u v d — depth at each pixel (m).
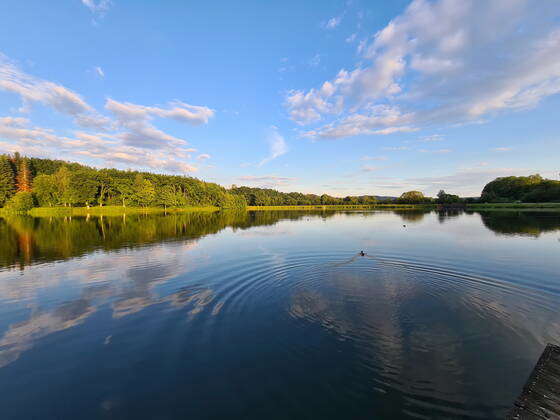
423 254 18.92
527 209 82.69
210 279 13.70
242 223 46.16
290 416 5.03
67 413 5.18
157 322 8.92
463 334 7.97
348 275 14.17
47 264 16.95
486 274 14.06
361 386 5.80
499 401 5.33
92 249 21.91
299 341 7.66
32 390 5.82
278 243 24.41
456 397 5.45
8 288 12.45
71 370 6.49
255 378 6.10
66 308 10.16
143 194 97.75
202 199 130.12
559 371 6.05
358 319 9.05
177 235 30.42
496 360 6.68
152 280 13.57
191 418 5.01
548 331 8.10
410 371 6.30
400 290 11.83
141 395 5.63
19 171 95.31
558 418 4.86
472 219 48.22
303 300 10.76
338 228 36.06
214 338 7.87
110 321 9.05
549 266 15.40
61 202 85.62
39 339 7.95
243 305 10.30
